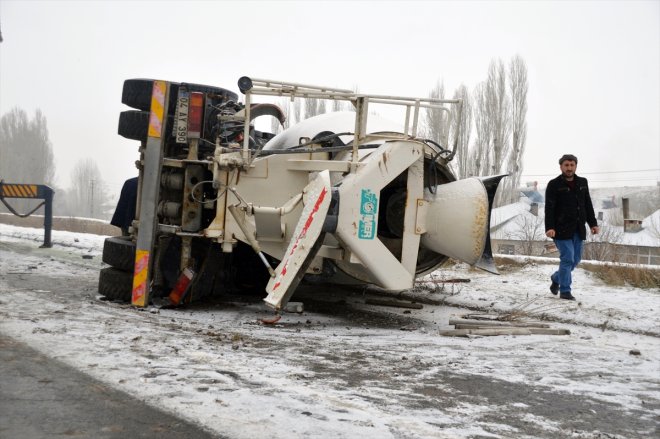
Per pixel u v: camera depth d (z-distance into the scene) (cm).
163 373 444
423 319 786
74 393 396
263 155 786
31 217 4375
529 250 2100
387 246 779
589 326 752
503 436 358
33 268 1164
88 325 609
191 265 804
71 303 766
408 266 741
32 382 414
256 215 730
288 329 685
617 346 633
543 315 793
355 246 694
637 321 745
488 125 3825
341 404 391
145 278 780
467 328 704
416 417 380
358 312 825
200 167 802
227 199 776
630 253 1468
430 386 456
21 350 491
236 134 854
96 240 1861
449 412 396
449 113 796
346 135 796
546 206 870
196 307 823
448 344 620
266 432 342
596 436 368
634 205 5878
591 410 418
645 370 534
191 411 370
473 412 399
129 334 577
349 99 746
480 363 538
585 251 1559
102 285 833
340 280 847
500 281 1059
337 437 338
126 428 344
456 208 738
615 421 398
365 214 697
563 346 625
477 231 731
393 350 580
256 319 748
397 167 715
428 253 824
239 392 405
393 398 419
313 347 579
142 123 854
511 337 666
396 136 803
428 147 758
